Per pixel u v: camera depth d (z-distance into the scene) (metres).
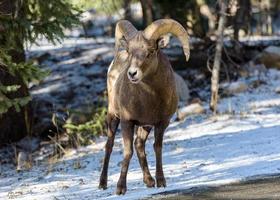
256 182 10.55
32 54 28.12
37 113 21.70
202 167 13.01
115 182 12.70
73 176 14.21
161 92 10.76
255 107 20.52
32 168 16.30
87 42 31.58
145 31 10.39
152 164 14.07
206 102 22.30
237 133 16.80
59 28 15.52
